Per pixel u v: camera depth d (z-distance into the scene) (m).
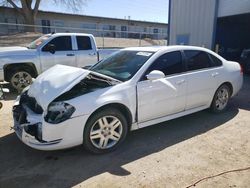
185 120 4.98
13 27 29.95
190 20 15.39
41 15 32.41
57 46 8.19
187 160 3.43
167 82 4.16
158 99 4.07
